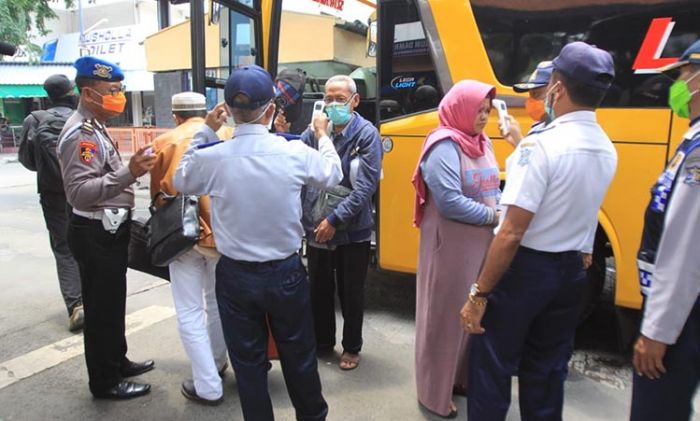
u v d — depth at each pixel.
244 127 2.02
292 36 6.43
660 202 1.68
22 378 2.99
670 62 2.75
